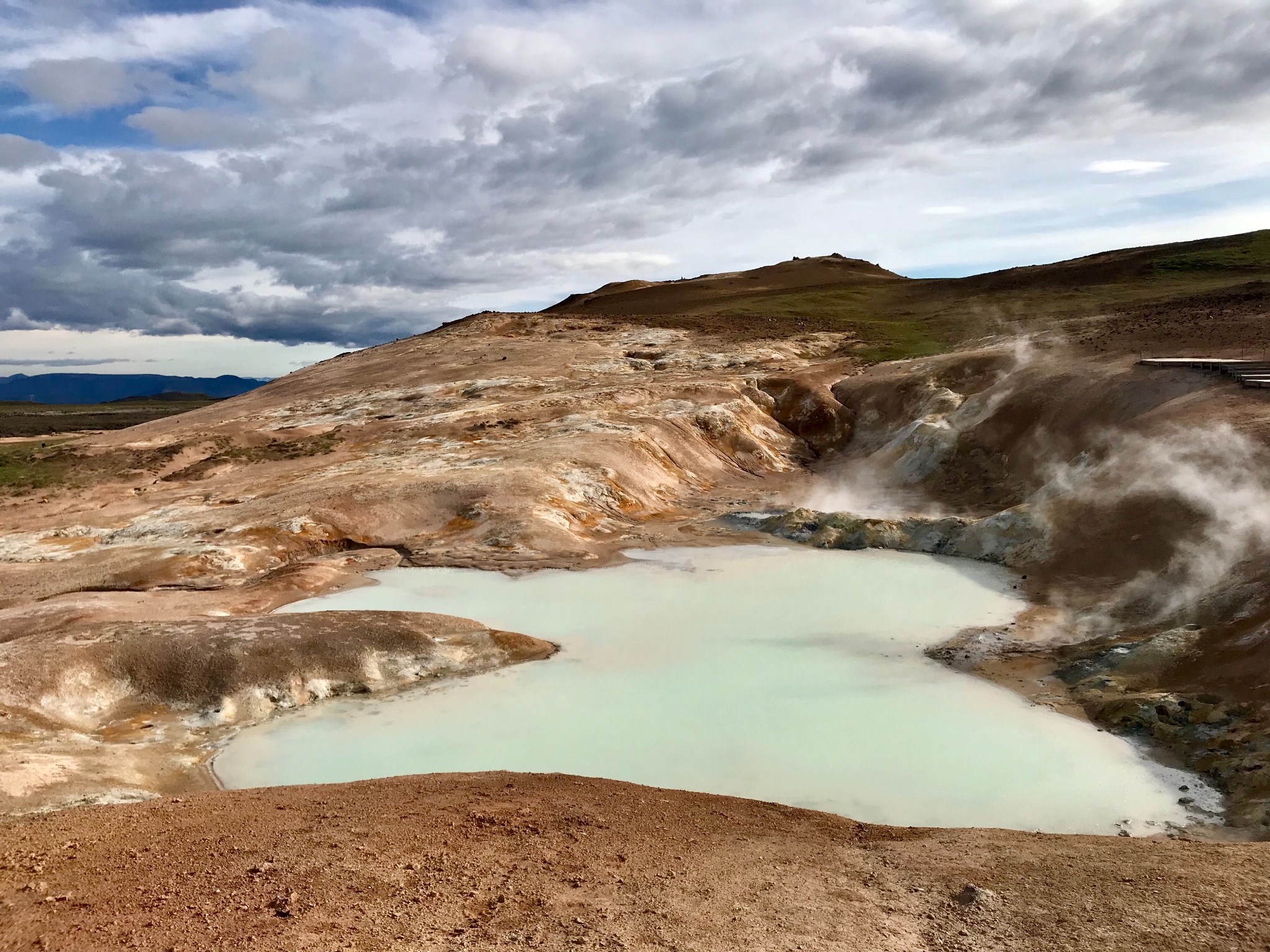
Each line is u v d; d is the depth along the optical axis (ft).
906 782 50.31
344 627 69.77
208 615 79.82
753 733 57.62
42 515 135.64
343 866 33.42
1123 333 151.74
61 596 86.22
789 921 29.09
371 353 275.18
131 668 63.21
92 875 32.22
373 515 112.57
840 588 89.97
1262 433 83.41
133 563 96.07
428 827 38.17
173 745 57.06
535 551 103.65
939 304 275.18
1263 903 27.14
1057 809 46.44
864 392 172.76
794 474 152.25
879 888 32.09
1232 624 60.85
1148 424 101.30
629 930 28.50
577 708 62.23
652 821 40.45
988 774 50.72
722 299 329.93
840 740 56.13
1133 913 27.76
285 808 41.06
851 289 328.29
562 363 221.05
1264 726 49.19
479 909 30.14
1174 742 52.06
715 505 131.64
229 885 31.58
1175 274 251.19
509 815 40.04
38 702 58.03
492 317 282.97
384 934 28.02
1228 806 44.65
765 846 37.32
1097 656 64.95
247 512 115.34
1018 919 28.45
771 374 194.08
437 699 64.23
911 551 103.50
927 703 61.62
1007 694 62.44
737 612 83.15
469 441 157.79
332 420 188.55
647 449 144.46
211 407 241.96
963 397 149.79
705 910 29.99
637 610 84.48
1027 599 82.17
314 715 61.82
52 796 46.29
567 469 128.98
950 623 78.23
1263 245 259.39
